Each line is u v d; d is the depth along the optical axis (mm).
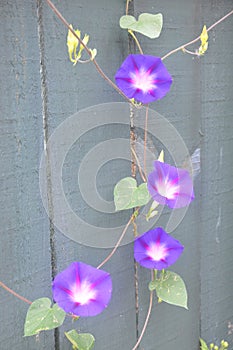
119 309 953
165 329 1012
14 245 841
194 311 1041
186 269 1018
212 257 1047
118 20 888
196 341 1054
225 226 1057
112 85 889
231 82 1018
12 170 827
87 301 850
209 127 1002
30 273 858
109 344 950
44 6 825
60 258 881
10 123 818
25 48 818
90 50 846
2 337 847
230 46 1007
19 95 820
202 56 975
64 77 852
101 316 937
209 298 1057
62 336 903
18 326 858
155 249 917
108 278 858
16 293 850
